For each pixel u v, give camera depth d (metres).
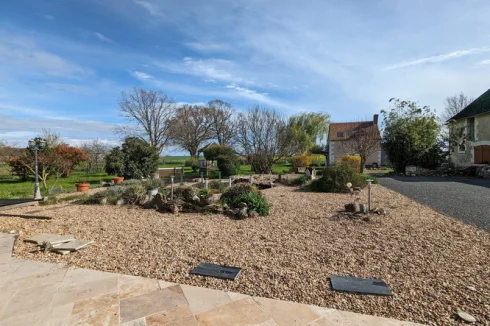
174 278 2.91
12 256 3.62
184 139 31.44
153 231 4.70
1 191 11.35
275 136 18.78
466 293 2.50
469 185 10.84
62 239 4.15
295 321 2.12
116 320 2.16
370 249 3.69
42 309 2.33
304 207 6.58
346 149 28.16
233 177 14.55
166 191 7.81
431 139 17.58
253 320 2.14
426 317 2.15
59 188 10.84
